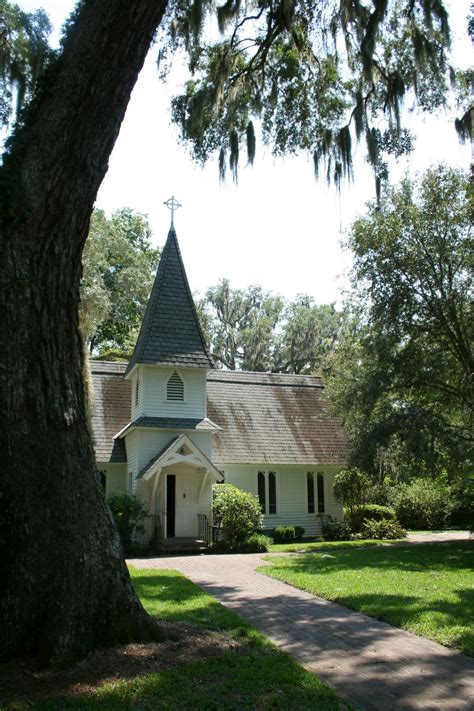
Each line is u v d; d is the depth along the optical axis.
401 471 21.64
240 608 10.27
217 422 27.06
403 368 21.55
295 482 27.20
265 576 14.20
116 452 24.59
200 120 12.07
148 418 22.75
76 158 6.64
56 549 6.44
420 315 21.73
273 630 8.68
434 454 19.34
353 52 12.12
